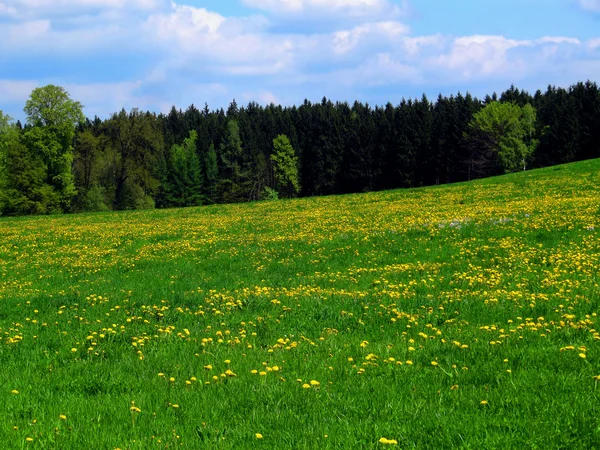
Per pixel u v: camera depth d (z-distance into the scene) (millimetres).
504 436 5902
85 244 31812
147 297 16062
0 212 79688
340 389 7812
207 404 7426
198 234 32562
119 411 7312
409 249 22188
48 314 14555
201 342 10742
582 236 21188
